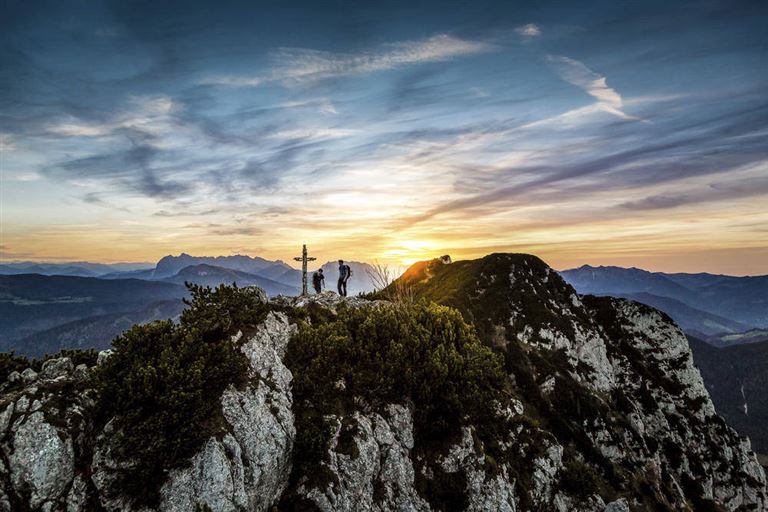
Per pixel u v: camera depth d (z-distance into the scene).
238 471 14.50
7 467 12.78
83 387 15.09
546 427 37.66
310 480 16.61
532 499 22.64
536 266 64.56
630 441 41.12
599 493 26.48
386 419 20.38
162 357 15.40
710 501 43.41
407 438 20.50
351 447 18.00
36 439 13.20
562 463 26.77
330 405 19.23
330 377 20.28
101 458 13.65
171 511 13.27
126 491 13.25
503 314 53.06
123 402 14.33
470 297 58.09
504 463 22.88
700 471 46.47
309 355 21.23
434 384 21.84
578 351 49.56
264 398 16.95
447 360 23.14
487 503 19.92
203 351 16.61
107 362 15.36
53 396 14.39
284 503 16.03
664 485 37.47
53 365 16.61
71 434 13.77
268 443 15.74
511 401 26.94
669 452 46.69
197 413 14.73
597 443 38.38
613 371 53.56
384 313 26.11
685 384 54.75
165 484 13.58
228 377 16.55
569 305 59.38
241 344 18.47
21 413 13.67
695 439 49.16
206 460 14.12
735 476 47.72
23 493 12.62
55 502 12.79
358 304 30.56
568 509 24.31
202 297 20.08
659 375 55.31
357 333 23.69
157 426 13.91
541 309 52.97
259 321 20.44
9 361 16.22
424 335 24.80
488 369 25.25
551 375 43.44
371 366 21.38
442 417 21.78
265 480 15.29
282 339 21.59
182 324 18.27
